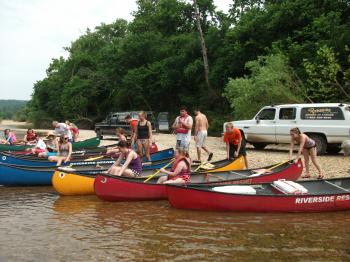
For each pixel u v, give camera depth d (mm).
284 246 6441
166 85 42094
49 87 65688
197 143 14031
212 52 39562
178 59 41719
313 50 24375
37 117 65750
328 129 15500
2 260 5902
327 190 9641
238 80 25219
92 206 9461
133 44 47250
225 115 34812
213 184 9664
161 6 48750
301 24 28000
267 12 30594
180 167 9898
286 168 10711
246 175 11141
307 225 7684
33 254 6145
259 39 30734
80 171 11609
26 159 13898
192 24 46531
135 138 13875
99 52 61312
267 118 17391
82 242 6695
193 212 8711
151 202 9852
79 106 53875
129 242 6668
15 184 12062
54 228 7543
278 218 8180
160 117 35812
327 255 6031
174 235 7035
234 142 12359
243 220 8039
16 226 7691
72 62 62500
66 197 10586
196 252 6176
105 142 26641
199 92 40719
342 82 22047
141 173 11234
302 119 16234
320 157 15508
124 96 47906
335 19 23891
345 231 7281
